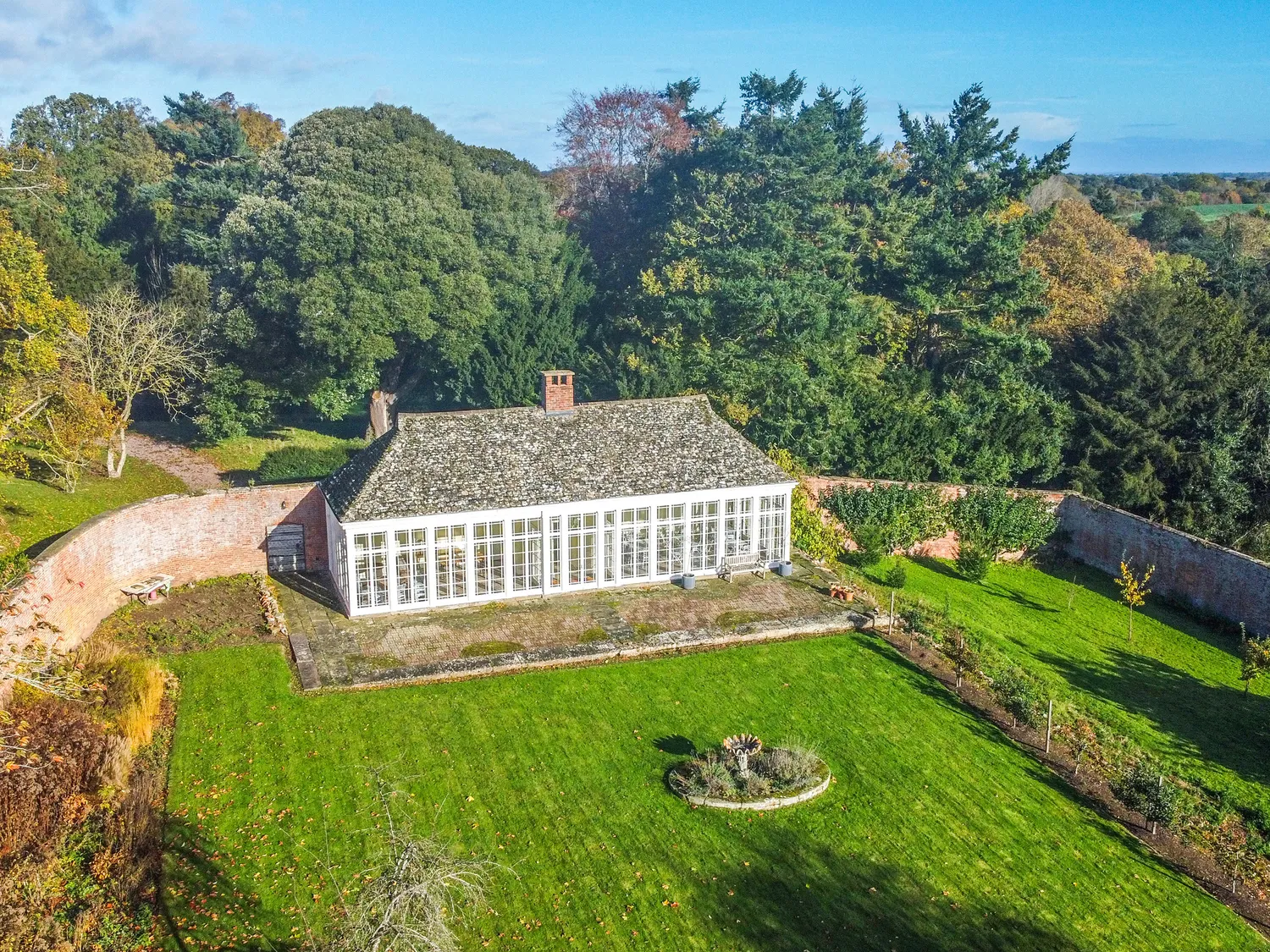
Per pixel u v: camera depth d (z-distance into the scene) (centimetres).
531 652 3044
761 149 6838
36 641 2233
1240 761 2777
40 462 4659
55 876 1906
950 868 2173
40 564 2688
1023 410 4959
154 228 7231
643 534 3562
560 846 2177
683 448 3678
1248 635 3609
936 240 5478
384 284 5584
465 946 1888
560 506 3400
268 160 6209
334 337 5519
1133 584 3647
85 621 3000
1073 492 4519
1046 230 6594
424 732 2589
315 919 1911
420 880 1527
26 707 2336
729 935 1947
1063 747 2700
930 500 4259
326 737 2542
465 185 6209
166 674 2780
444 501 3275
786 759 2458
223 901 1952
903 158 8394
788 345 5125
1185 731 2928
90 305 5534
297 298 5566
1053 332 5897
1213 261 8412
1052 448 4925
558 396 3619
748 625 3291
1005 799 2433
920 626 3278
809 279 5325
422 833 2177
